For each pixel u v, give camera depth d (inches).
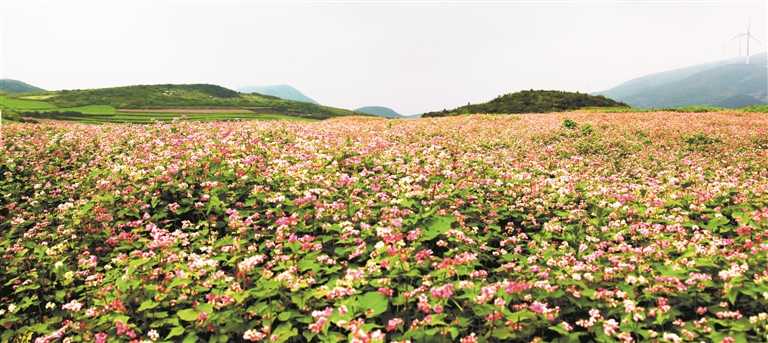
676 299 229.9
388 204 356.5
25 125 845.2
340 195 382.0
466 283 220.7
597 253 271.4
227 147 513.7
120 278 254.2
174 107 5792.3
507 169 555.8
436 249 323.0
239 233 311.3
